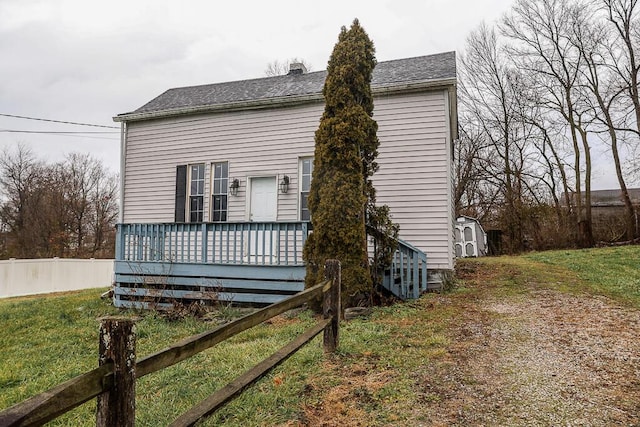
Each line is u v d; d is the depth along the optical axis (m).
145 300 7.40
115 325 1.61
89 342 5.78
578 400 2.93
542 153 20.56
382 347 4.20
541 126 20.09
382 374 3.48
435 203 7.97
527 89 19.81
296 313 6.36
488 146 21.84
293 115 9.30
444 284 7.64
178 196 10.10
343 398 3.04
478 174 22.00
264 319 2.88
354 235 5.92
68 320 7.30
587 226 17.64
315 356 3.94
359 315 5.71
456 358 3.85
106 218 34.22
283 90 9.94
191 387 3.56
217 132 9.88
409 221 8.09
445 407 2.87
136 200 10.52
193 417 2.01
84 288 15.95
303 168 9.21
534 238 19.22
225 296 7.13
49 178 32.25
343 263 5.87
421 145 8.15
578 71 18.38
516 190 20.47
